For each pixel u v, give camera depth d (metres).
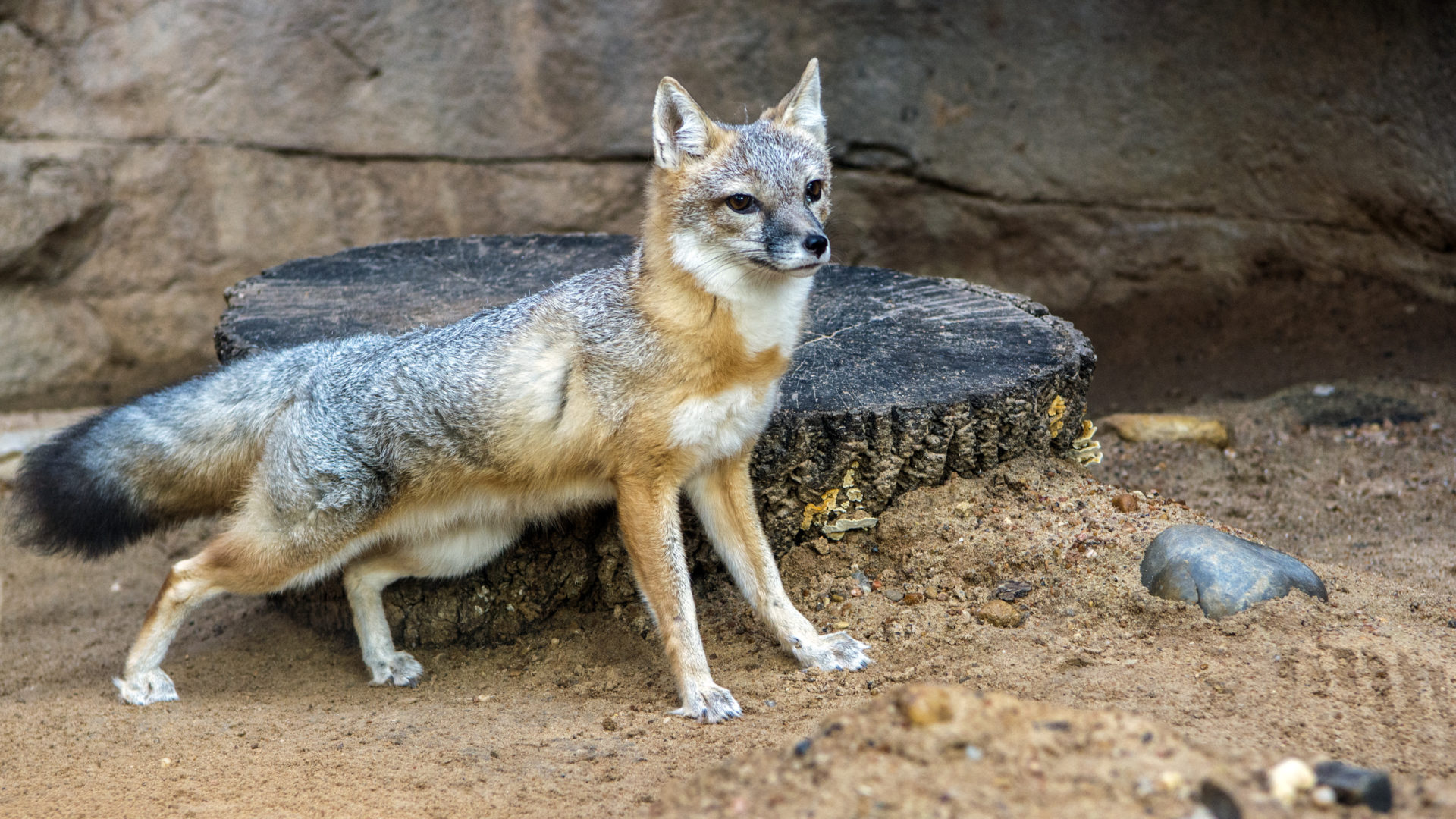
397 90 10.80
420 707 5.16
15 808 4.09
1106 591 4.99
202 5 10.23
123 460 5.46
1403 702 4.09
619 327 4.73
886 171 11.60
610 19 10.99
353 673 5.77
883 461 5.51
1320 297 11.02
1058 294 11.69
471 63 10.90
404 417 5.00
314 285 7.24
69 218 9.97
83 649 6.61
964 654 4.81
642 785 4.04
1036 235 11.66
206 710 5.23
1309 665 4.37
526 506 5.22
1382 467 8.24
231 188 10.56
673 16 11.05
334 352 5.44
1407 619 4.78
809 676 4.87
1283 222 11.20
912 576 5.41
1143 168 11.38
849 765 3.13
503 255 7.88
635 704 4.95
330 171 10.81
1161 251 11.50
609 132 11.24
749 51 11.21
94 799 4.14
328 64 10.62
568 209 11.33
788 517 5.57
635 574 4.88
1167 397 10.16
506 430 4.91
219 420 5.39
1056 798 2.89
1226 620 4.70
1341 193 10.86
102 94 10.09
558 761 4.33
